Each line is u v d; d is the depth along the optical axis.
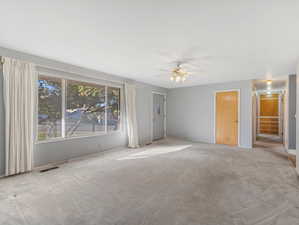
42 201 1.91
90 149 3.95
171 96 6.74
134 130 4.98
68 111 3.54
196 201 1.91
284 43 2.36
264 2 1.48
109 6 1.58
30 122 2.83
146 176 2.67
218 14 1.69
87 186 2.30
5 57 2.57
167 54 2.87
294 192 2.12
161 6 1.57
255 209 1.75
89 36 2.23
